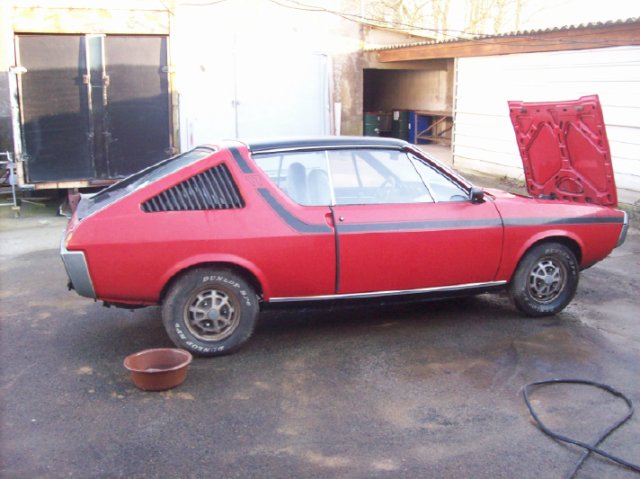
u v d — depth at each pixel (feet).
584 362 16.01
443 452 11.94
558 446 12.18
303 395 14.16
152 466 11.44
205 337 15.89
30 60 33.99
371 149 17.20
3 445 12.06
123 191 16.63
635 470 11.38
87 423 12.92
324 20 55.88
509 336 17.67
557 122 20.10
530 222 18.02
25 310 19.98
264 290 15.98
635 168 37.01
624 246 29.35
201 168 15.71
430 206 17.24
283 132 50.49
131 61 35.45
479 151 51.37
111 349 16.76
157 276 15.26
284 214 15.93
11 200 39.47
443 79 69.26
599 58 38.91
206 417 13.19
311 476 11.16
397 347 16.85
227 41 47.70
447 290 17.58
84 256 14.88
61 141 35.09
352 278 16.49
